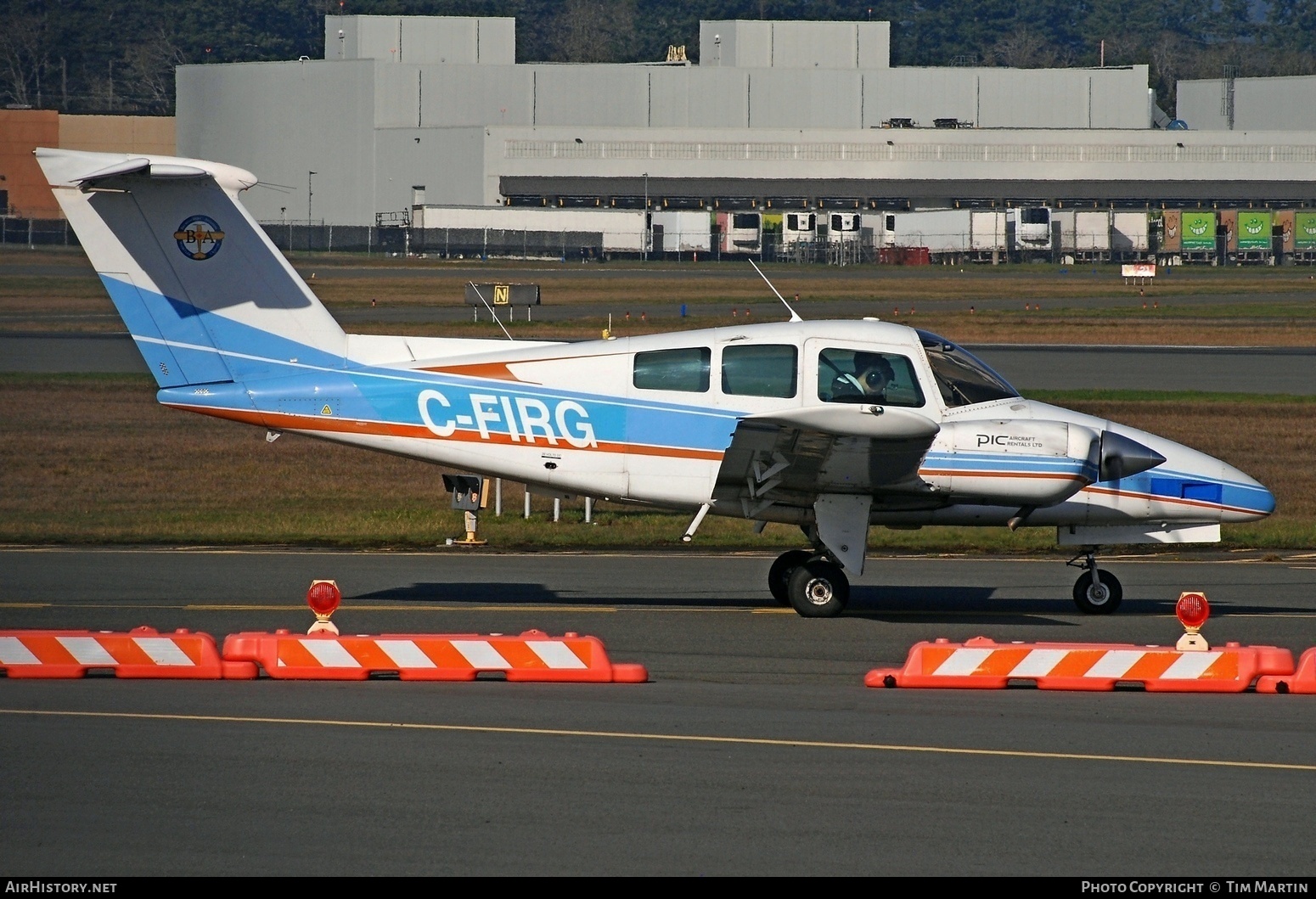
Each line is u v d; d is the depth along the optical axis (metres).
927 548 64.69
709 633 46.44
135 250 49.53
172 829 27.86
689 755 32.69
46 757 32.03
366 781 30.62
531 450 50.22
